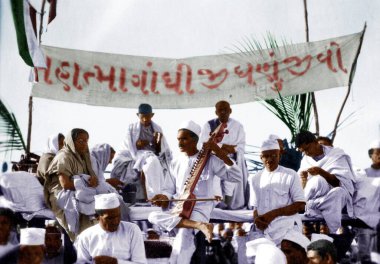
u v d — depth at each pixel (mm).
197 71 14125
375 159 11547
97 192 10477
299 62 13930
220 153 10203
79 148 10562
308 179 11188
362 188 11141
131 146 12016
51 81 13711
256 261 9430
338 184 11008
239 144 11875
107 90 13977
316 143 11219
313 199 11000
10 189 10516
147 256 10633
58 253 10578
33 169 11531
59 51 13820
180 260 10156
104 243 9859
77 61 13883
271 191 10469
